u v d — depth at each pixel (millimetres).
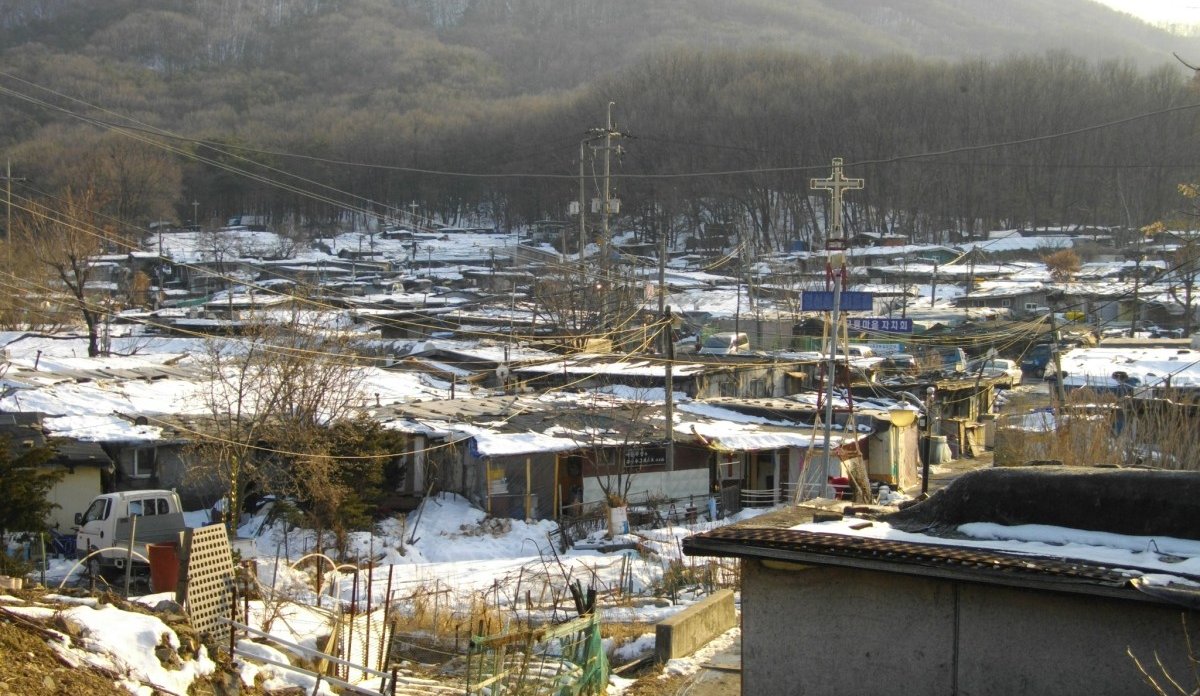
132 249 60875
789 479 31500
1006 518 8375
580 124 91375
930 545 8023
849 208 89750
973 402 42000
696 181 86500
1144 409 21719
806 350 45438
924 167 84250
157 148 81875
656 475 28953
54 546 20797
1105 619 7242
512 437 26844
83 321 43031
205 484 25656
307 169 87938
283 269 68312
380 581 18766
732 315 51750
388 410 29094
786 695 8352
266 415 22875
